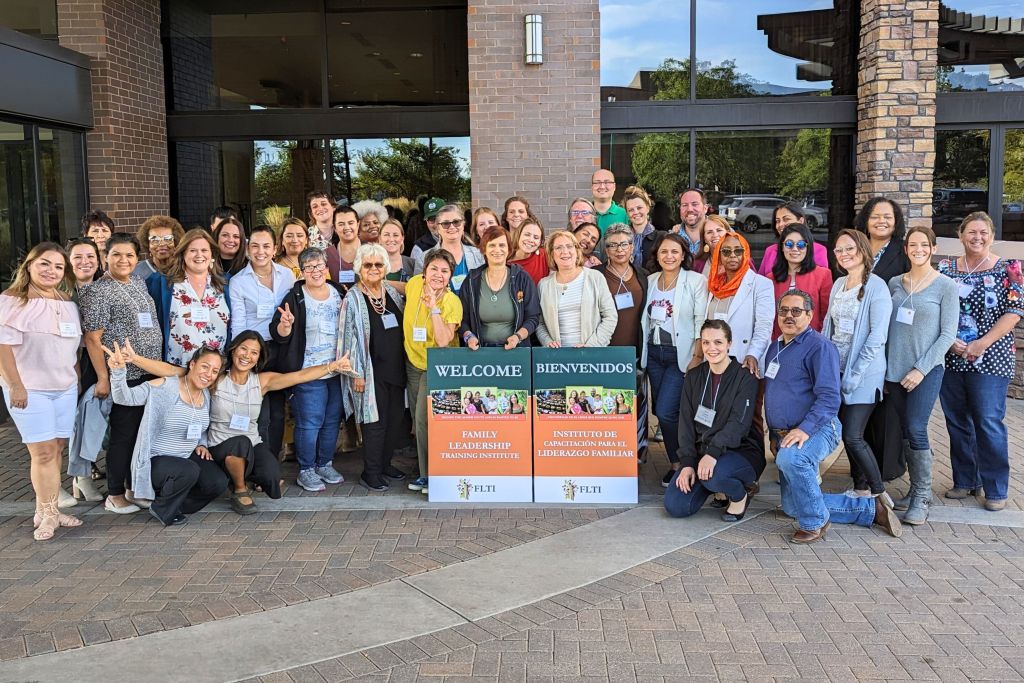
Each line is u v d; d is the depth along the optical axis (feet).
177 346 19.51
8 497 20.24
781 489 17.72
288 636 13.35
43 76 29.07
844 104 32.76
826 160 33.35
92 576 15.67
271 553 16.67
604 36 33.32
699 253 21.98
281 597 14.73
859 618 13.78
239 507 18.98
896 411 18.26
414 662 12.59
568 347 19.21
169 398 18.13
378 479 20.56
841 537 17.29
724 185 33.65
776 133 33.27
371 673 12.30
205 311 19.58
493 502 19.48
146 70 34.71
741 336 19.27
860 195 32.50
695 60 33.14
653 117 33.24
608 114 33.27
